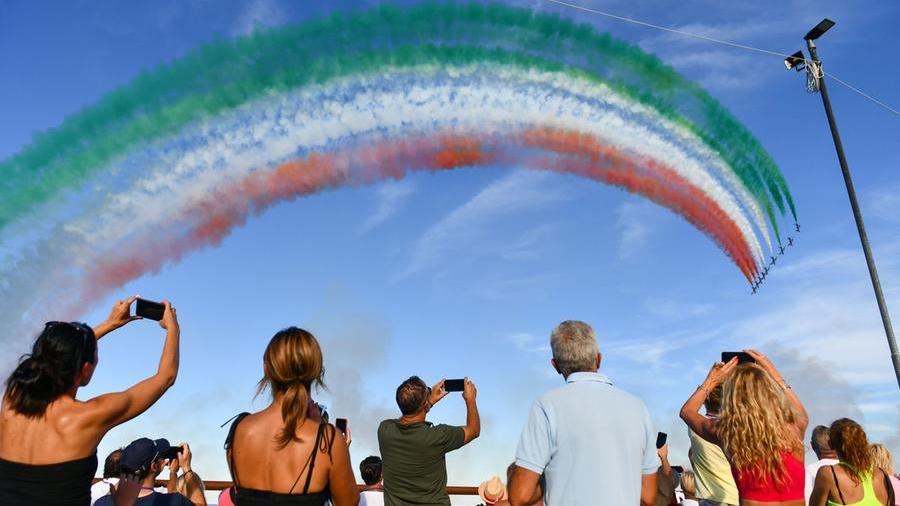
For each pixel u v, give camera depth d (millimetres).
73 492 3615
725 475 6215
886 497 5926
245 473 3660
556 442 4227
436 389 6867
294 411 3648
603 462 4129
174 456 6809
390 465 6375
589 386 4375
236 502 3693
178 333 4297
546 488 4285
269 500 3564
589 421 4207
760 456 4656
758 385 4816
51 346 3758
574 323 4664
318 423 3811
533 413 4367
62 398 3754
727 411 4863
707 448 6359
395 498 6328
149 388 3982
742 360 5449
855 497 5809
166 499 5801
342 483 3756
